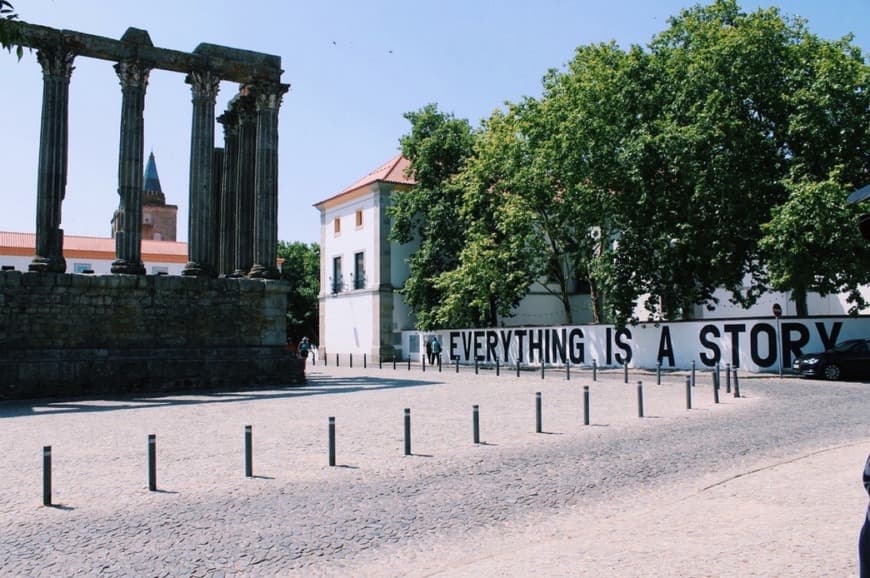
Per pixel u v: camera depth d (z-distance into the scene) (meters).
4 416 18.25
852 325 29.56
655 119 32.06
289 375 28.62
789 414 16.06
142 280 26.56
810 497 7.97
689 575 5.54
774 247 27.53
